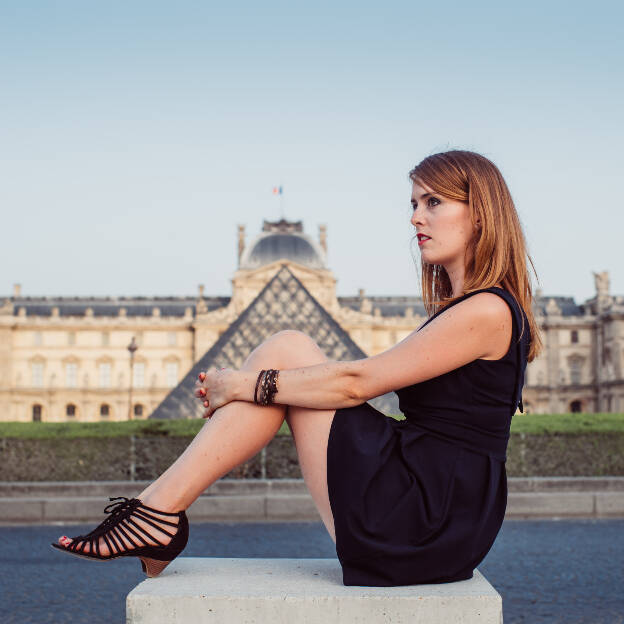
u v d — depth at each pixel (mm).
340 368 2512
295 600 2225
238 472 13305
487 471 2559
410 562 2371
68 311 112438
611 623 5766
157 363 107938
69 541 2525
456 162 2725
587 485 12422
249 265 107312
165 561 2549
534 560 8234
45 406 106500
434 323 2543
